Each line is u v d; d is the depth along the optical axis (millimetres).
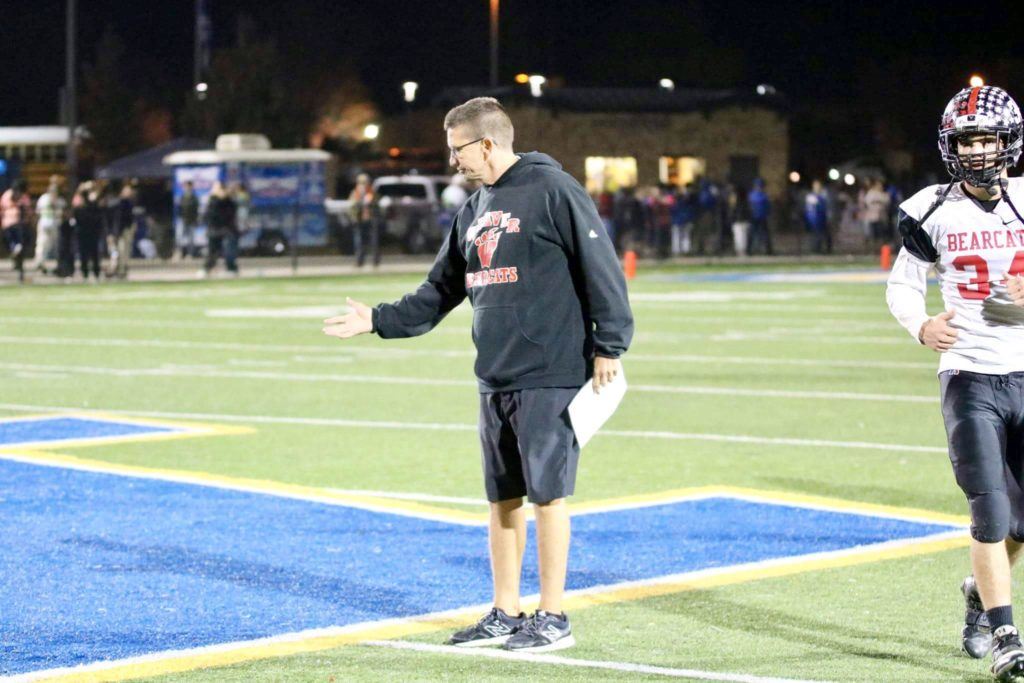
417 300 7195
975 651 6605
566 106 53719
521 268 6777
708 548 8797
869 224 46406
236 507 9945
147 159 50344
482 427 6984
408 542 8953
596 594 7789
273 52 62938
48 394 15727
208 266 37125
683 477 11008
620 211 43625
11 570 8258
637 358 18984
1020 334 6371
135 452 12109
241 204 39719
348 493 10406
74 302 29266
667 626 7184
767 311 26344
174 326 23766
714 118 55688
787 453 12039
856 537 9086
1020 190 6359
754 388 16047
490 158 6863
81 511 9828
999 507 6211
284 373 17516
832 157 76312
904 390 15875
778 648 6805
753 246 45281
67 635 7004
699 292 31250
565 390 6801
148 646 6832
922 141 74250
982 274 6359
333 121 71000
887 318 24875
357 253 40094
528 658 6652
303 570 8273
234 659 6625
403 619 7312
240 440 12703
